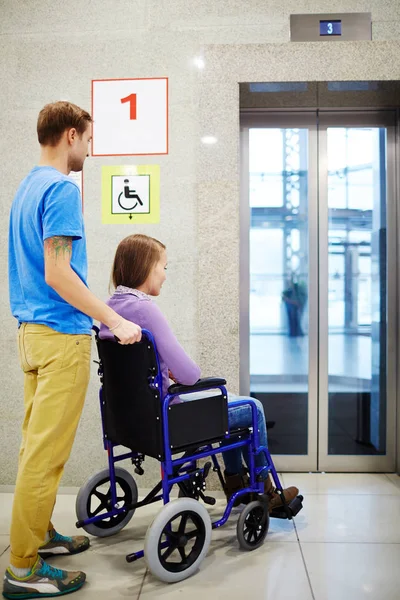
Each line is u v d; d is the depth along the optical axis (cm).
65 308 183
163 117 288
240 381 326
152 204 289
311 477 312
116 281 209
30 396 197
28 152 292
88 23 290
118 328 177
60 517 254
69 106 193
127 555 209
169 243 289
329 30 283
